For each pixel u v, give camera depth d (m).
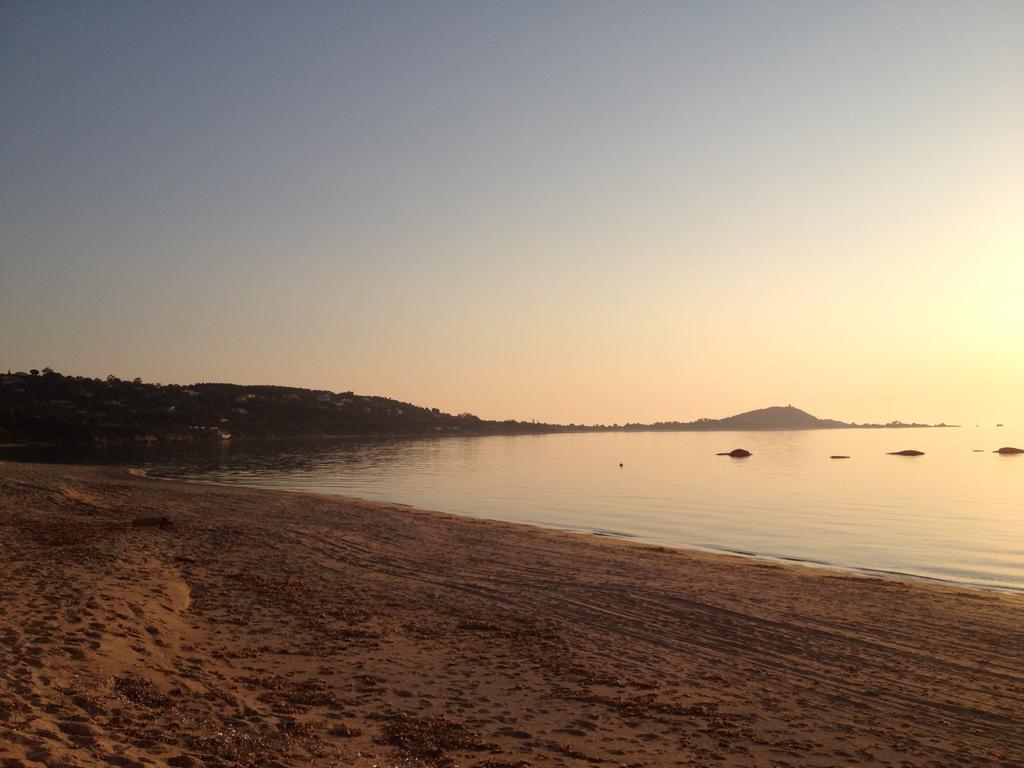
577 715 8.27
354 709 7.94
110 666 8.08
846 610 14.80
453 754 6.82
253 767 5.88
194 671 8.62
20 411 127.69
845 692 9.68
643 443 194.38
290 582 15.38
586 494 51.56
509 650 11.08
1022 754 7.68
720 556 23.55
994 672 10.77
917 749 7.73
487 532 27.22
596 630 12.65
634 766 6.88
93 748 5.59
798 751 7.53
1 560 14.03
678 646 11.80
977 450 144.12
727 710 8.74
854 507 43.12
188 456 95.81
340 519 29.06
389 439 199.38
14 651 7.96
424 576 17.36
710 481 65.19
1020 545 28.64
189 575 15.28
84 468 56.91
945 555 26.20
